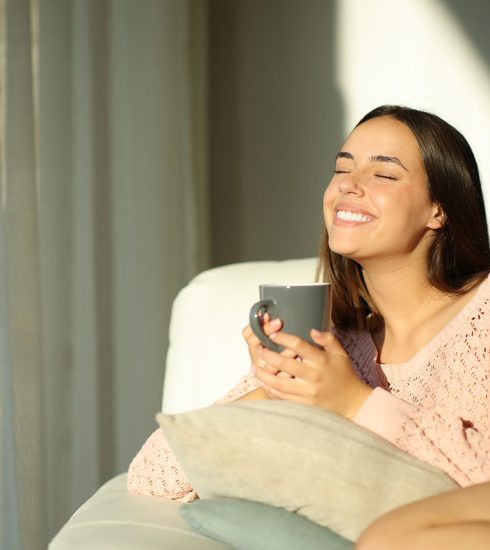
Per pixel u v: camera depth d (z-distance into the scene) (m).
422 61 2.91
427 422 1.23
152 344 2.71
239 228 3.09
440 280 1.54
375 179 1.48
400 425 1.22
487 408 1.38
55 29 2.38
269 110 3.05
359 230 1.47
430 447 1.19
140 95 2.67
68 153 2.42
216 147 3.09
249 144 3.07
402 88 2.93
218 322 1.75
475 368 1.40
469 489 1.03
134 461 1.44
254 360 1.27
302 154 3.03
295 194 3.04
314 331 1.23
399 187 1.47
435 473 1.15
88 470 2.48
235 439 1.14
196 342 1.75
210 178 3.10
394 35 2.93
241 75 3.07
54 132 2.38
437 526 0.97
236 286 1.79
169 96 2.77
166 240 2.77
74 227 2.44
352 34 2.97
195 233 2.93
